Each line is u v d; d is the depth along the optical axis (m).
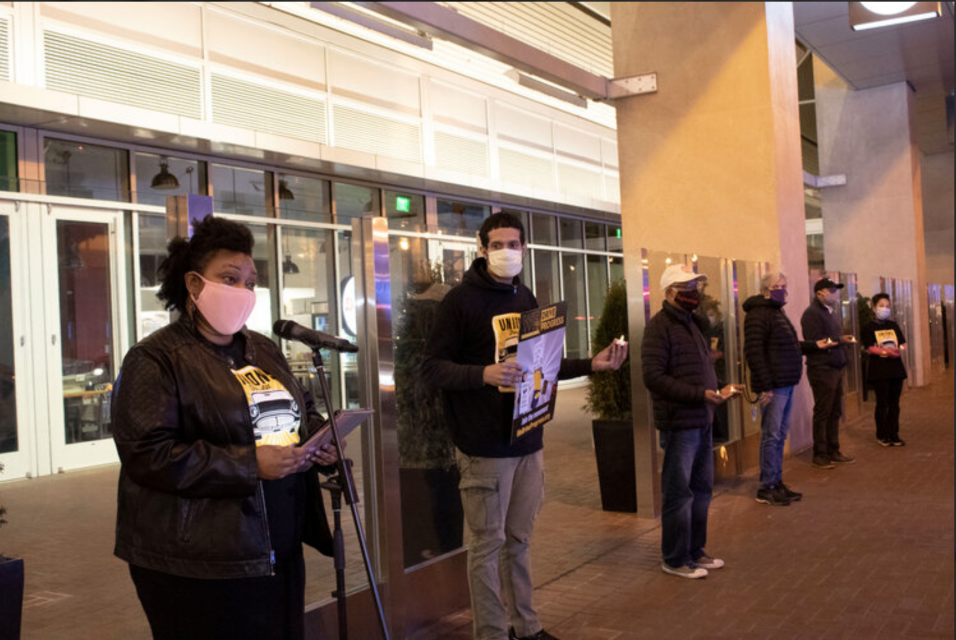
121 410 1.98
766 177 8.20
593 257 17.33
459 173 13.14
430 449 4.01
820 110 14.63
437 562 3.94
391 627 3.65
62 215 3.05
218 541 1.97
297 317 3.57
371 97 12.01
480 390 3.20
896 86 7.84
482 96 13.98
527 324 3.03
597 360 3.29
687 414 4.34
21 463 2.77
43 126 8.43
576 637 3.63
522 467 3.32
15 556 2.70
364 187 12.57
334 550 2.39
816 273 10.49
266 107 10.46
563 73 3.15
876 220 14.34
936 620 3.64
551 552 5.13
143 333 4.79
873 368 8.85
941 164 15.28
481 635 3.20
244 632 2.04
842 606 3.88
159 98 9.09
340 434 2.21
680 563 4.48
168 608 2.01
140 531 2.00
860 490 6.61
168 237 3.12
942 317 17.89
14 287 2.85
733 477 7.34
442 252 4.27
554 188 15.53
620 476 6.21
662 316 4.38
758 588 4.21
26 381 2.85
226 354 2.19
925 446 8.66
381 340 3.70
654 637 3.59
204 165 10.27
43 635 2.75
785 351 6.11
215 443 2.05
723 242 8.33
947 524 5.38
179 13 9.25
